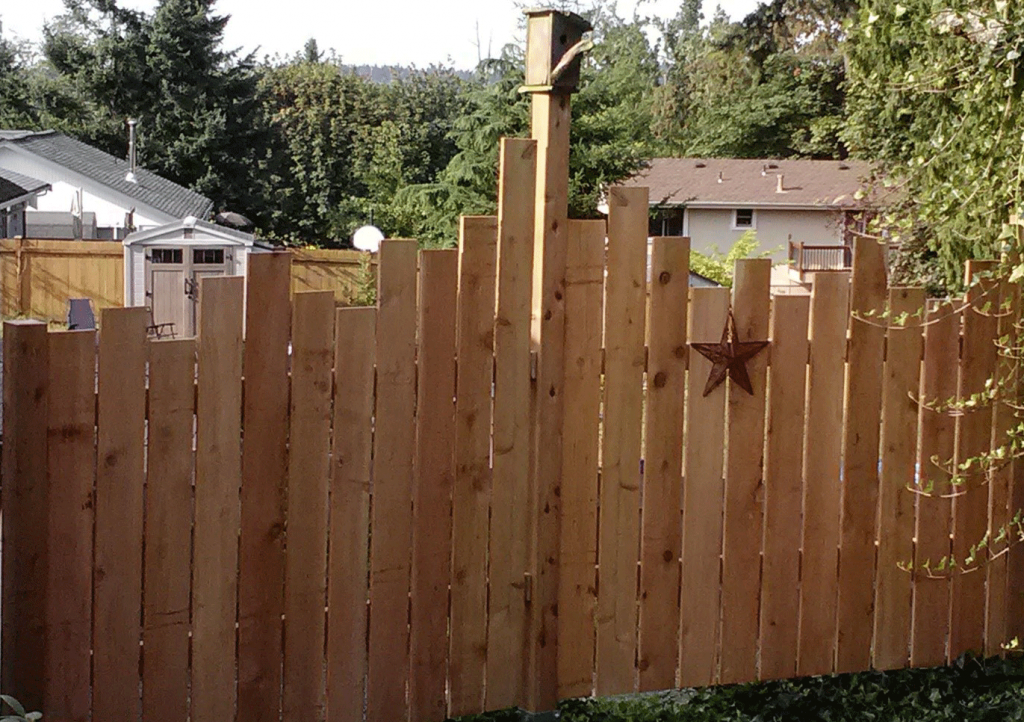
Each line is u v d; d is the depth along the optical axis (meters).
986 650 5.56
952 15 5.23
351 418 4.35
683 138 50.09
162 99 39.62
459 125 23.58
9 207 25.03
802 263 34.25
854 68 9.65
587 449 4.83
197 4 40.09
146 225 29.62
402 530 4.51
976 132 5.59
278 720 4.30
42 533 3.76
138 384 3.92
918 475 5.35
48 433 3.77
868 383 5.22
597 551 4.89
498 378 4.66
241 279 4.08
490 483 4.69
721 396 4.98
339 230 39.34
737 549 5.08
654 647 5.01
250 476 4.16
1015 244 5.25
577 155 23.20
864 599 5.32
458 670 4.68
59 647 3.84
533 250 4.68
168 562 4.03
